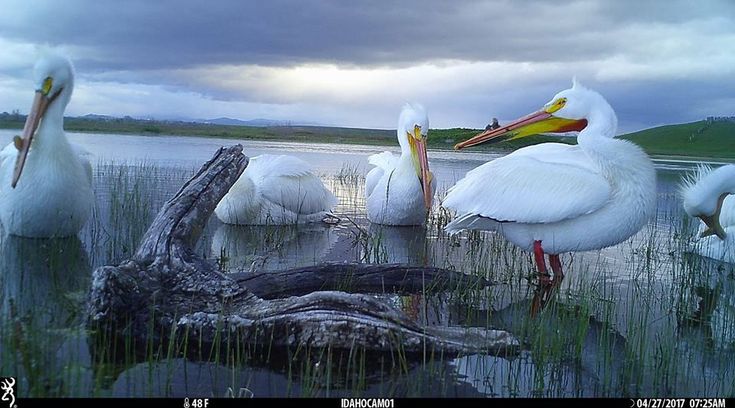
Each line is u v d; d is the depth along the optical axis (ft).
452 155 96.43
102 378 15.44
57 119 28.30
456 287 24.85
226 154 26.61
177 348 17.84
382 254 30.22
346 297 19.10
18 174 25.85
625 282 26.71
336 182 58.90
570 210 24.56
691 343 19.69
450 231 28.32
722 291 25.67
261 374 16.30
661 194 56.44
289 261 28.32
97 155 70.85
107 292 18.66
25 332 17.75
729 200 32.96
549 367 17.39
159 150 82.07
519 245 26.68
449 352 18.35
